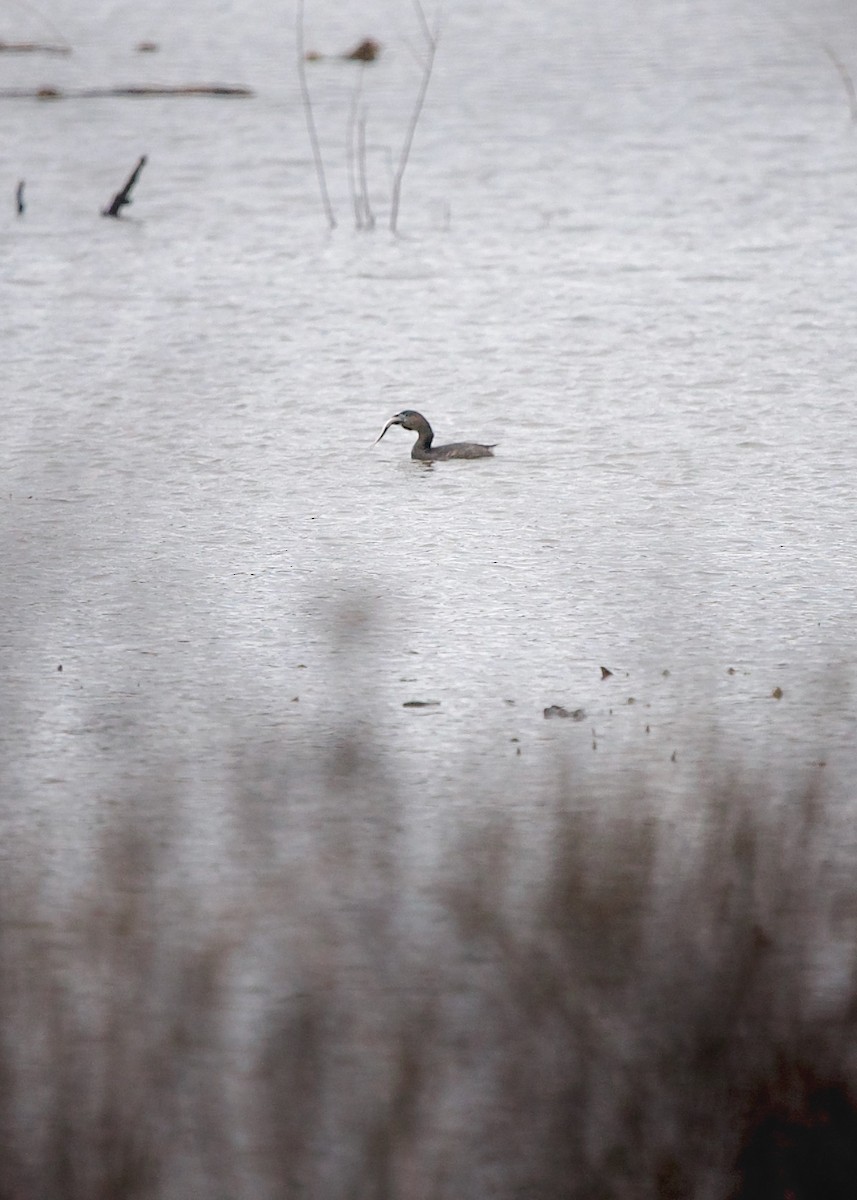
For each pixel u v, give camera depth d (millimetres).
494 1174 12055
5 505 28984
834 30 81000
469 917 14680
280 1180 12125
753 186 53188
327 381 36188
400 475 30562
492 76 73312
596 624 23656
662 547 26625
